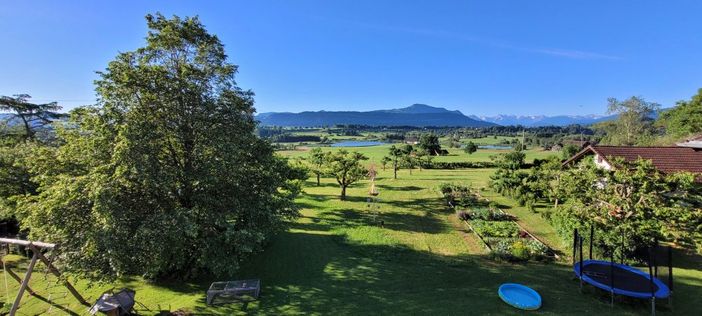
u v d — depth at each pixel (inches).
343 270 676.1
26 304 554.3
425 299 530.3
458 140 6190.9
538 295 512.7
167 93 557.9
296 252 770.2
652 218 535.2
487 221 1036.5
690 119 2127.2
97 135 546.3
